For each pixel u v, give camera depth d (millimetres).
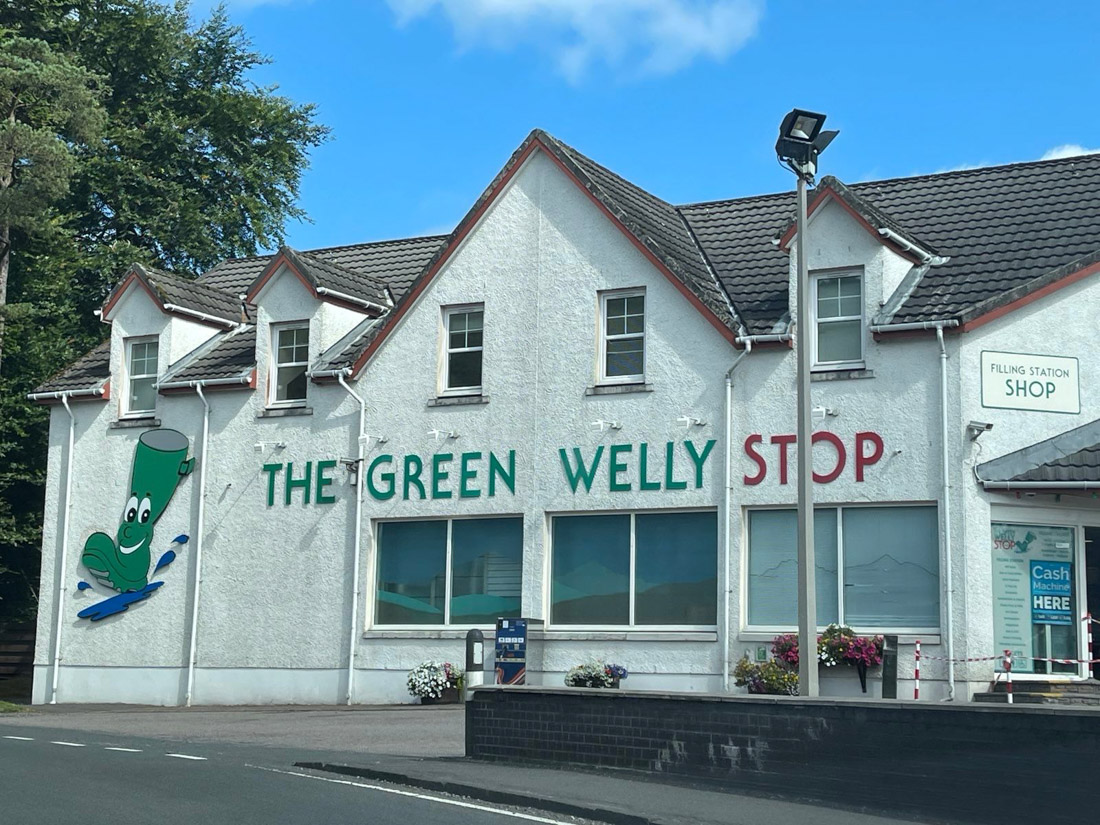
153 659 28203
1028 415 22234
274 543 27281
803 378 16391
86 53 45000
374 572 26328
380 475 26359
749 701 13375
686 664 23344
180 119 45281
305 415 27344
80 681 28906
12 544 36125
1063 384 22453
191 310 29578
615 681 23500
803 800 12781
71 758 15641
